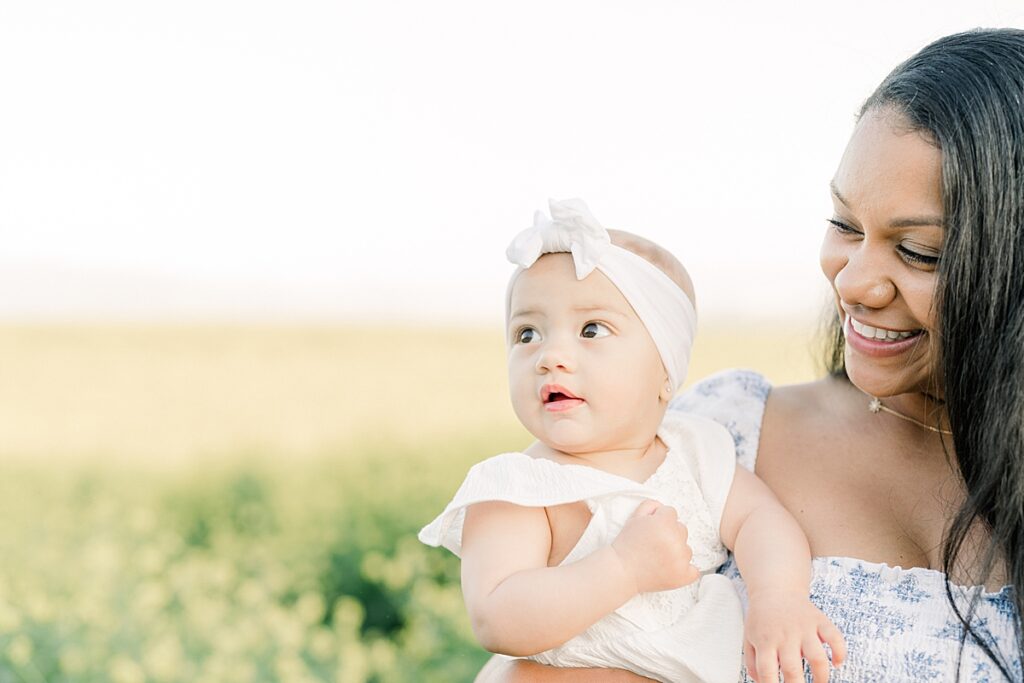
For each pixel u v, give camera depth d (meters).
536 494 1.75
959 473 1.90
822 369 2.33
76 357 12.56
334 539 6.09
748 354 9.74
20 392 10.75
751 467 2.06
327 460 7.26
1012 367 1.71
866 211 1.75
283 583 5.88
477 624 1.70
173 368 11.93
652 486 1.82
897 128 1.73
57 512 6.62
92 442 8.62
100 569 5.16
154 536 6.47
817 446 2.06
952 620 1.76
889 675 1.75
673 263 1.92
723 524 1.87
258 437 8.38
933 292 1.72
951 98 1.71
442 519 1.79
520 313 1.85
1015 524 1.73
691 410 2.21
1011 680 1.70
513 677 1.82
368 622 5.92
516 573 1.71
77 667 4.55
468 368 11.59
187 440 8.45
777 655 1.67
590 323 1.80
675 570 1.67
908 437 2.00
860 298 1.78
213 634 4.95
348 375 11.27
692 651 1.71
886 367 1.83
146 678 4.65
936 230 1.70
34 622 4.78
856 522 1.93
